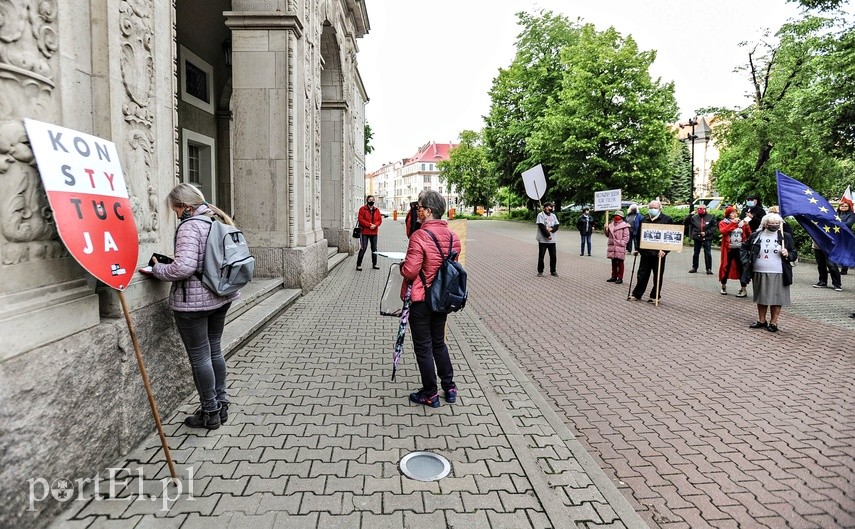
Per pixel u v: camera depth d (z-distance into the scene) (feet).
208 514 9.33
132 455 11.34
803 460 12.41
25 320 8.64
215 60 42.60
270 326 23.80
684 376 18.54
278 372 17.37
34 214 9.16
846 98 53.47
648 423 14.49
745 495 10.87
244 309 23.80
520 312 29.86
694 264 47.26
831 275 37.47
